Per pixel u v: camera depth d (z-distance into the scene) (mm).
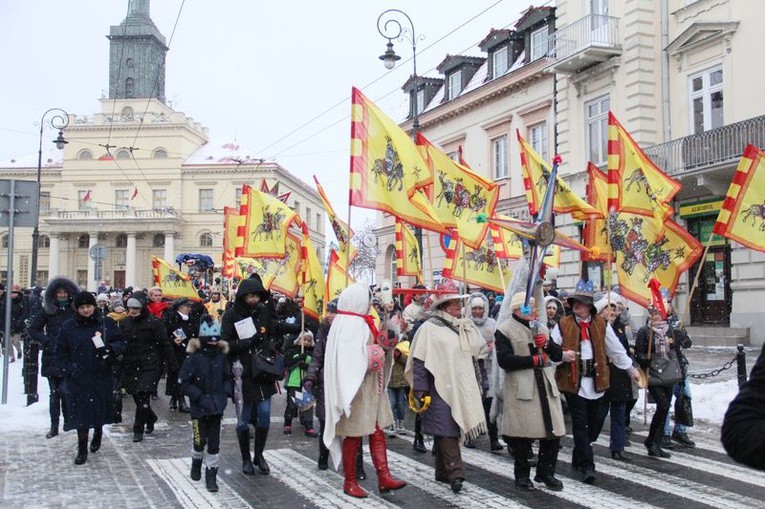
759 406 2266
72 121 65750
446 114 33219
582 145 24391
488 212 10773
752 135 18422
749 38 19250
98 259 26344
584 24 23672
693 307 21156
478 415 6820
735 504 6414
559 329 7664
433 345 6906
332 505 6512
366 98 8422
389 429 10539
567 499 6602
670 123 21734
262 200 11578
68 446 9227
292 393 10344
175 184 64750
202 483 7336
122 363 9828
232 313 7594
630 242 10891
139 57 66000
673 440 9289
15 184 11891
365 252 59125
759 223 9758
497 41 30062
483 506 6402
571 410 7473
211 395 7203
